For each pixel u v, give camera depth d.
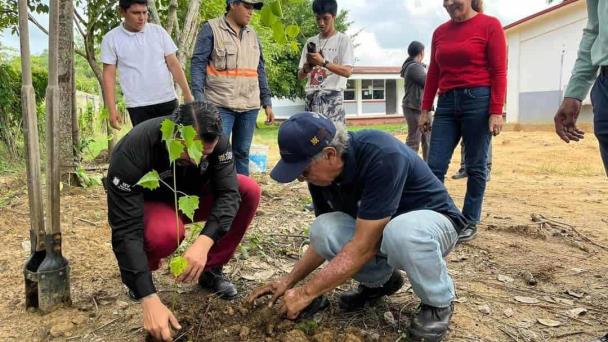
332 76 4.83
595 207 5.32
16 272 3.36
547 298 2.96
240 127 4.75
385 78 26.80
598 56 2.30
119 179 2.23
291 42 2.19
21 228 4.39
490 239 4.06
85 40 7.84
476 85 3.77
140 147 2.28
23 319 2.68
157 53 4.57
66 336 2.52
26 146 2.63
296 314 2.38
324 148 2.15
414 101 6.66
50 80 2.52
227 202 2.54
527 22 16.30
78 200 5.36
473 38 3.72
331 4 4.78
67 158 5.86
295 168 2.16
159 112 4.63
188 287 3.02
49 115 2.55
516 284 3.18
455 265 3.50
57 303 2.75
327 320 2.64
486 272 3.38
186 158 2.36
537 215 4.84
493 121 3.75
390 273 2.62
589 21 2.52
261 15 2.04
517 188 6.64
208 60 4.48
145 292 2.22
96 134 13.56
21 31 2.52
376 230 2.28
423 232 2.26
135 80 4.52
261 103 5.15
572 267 3.45
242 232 2.88
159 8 8.57
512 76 17.27
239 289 3.02
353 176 2.28
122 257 2.24
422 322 2.39
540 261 3.56
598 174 8.12
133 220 2.26
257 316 2.57
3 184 6.61
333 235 2.46
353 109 27.09
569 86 2.62
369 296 2.76
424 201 2.45
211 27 4.44
